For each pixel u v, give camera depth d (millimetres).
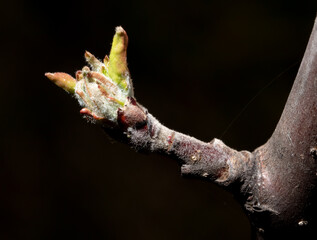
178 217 776
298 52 812
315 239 195
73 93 195
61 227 762
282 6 826
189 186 792
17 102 809
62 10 845
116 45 192
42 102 821
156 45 859
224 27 845
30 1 837
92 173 795
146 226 772
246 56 834
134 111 193
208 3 851
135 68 852
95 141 813
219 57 843
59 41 845
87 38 853
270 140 196
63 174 790
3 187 765
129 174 799
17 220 752
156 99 842
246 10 841
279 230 196
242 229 759
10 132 794
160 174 800
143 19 858
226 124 817
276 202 193
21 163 782
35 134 802
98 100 192
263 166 195
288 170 191
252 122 806
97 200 780
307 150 187
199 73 845
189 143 195
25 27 833
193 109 835
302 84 187
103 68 195
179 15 855
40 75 831
